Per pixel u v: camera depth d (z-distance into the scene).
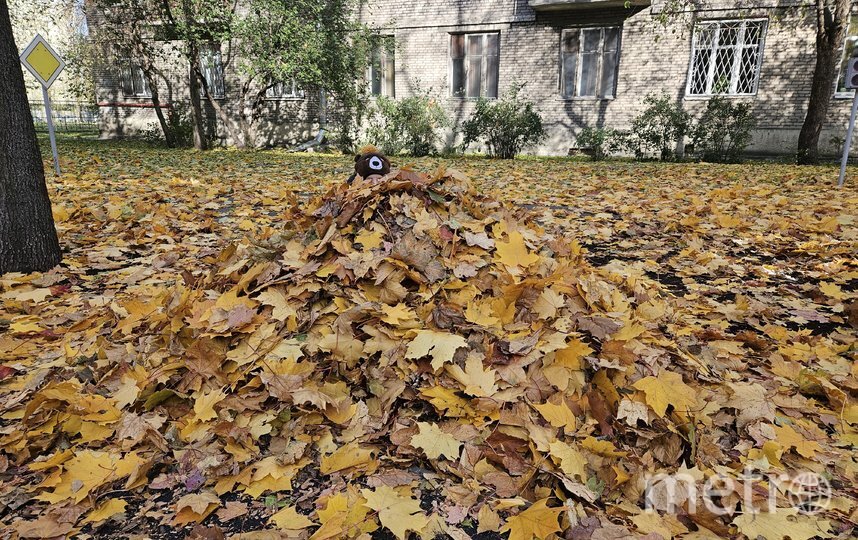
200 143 18.34
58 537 1.64
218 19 15.99
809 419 2.29
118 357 2.49
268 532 1.60
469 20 17.23
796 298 3.73
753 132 15.24
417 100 17.30
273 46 15.68
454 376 2.13
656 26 15.09
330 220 2.81
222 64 18.47
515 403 2.05
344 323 2.32
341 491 1.81
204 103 20.84
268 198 7.22
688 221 5.66
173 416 2.17
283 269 2.64
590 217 6.29
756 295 3.76
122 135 22.38
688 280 4.09
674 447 1.97
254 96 19.64
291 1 15.63
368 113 18.16
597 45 16.22
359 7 18.17
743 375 2.61
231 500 1.81
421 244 2.63
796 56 14.62
